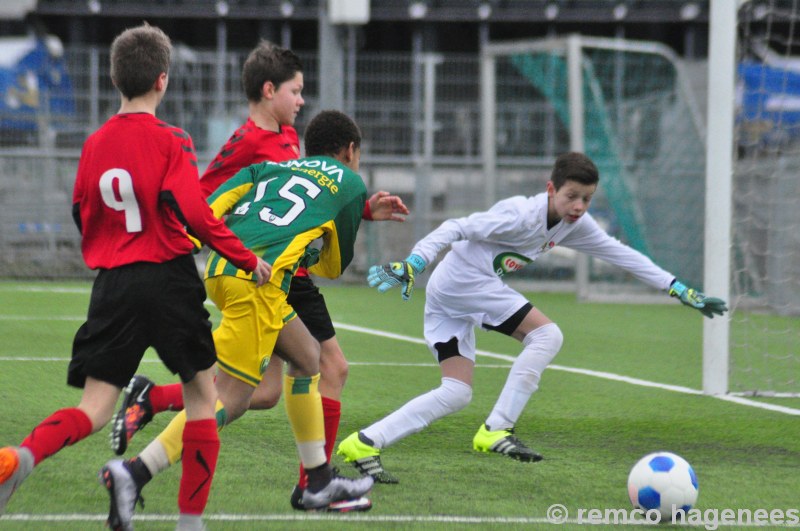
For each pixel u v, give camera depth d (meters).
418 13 65.19
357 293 47.88
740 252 40.69
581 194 16.19
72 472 15.29
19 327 32.44
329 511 13.76
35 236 49.50
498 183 51.59
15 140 49.44
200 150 49.53
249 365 13.14
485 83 49.94
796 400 24.08
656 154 49.16
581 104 45.06
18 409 20.14
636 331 37.12
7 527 12.45
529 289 53.09
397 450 17.97
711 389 24.56
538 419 21.23
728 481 16.19
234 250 11.84
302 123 50.44
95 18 68.12
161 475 15.34
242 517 13.32
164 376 24.45
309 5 64.62
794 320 41.06
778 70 46.69
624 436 19.70
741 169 39.03
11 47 51.69
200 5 64.19
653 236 48.84
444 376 16.30
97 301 11.70
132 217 11.63
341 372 15.43
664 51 47.81
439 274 16.83
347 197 13.91
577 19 66.00
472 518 13.65
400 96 50.81
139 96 12.02
